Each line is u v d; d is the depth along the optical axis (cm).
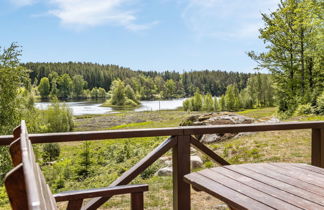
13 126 1208
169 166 651
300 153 647
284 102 1877
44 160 1298
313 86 1755
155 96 11362
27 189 48
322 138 280
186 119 1039
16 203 58
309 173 185
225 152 739
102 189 181
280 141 796
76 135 208
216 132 242
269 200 140
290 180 170
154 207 370
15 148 115
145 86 11369
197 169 613
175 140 234
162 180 524
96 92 10719
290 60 1792
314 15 1509
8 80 1222
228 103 5700
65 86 10225
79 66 11162
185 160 237
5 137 191
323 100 1493
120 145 1095
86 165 889
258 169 194
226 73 10775
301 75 1802
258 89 5291
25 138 107
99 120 4709
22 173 59
